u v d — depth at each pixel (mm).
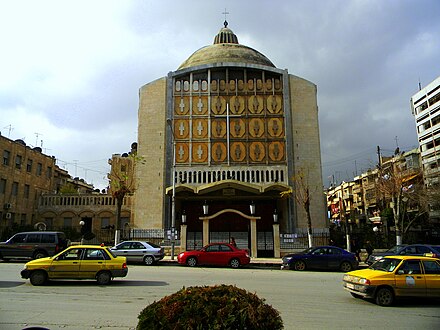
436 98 52125
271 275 18422
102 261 14281
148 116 38219
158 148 37312
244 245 30094
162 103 38406
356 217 65375
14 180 38031
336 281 16266
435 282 11164
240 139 37156
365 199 70875
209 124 37406
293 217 35375
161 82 39000
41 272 13867
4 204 36000
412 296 11023
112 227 38844
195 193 34031
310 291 13312
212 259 22812
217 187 32594
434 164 51750
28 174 40656
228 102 38031
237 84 38438
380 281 11125
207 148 36969
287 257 22016
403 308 10703
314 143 37219
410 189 37250
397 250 21484
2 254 23297
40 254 23422
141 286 13773
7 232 34844
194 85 38656
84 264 14117
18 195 38562
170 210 35875
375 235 33969
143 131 37875
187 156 36875
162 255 24312
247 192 34938
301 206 35656
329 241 34562
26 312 9289
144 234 34844
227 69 38688
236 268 22562
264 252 29406
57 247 23719
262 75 38781
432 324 8727
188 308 4469
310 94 38531
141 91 38969
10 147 37688
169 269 20688
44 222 40688
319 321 8820
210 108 37812
